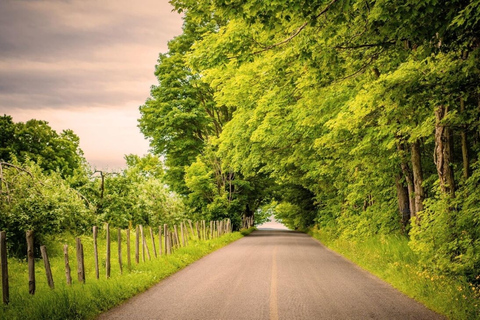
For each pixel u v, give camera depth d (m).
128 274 10.84
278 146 22.14
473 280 9.18
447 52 8.30
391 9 7.19
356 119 12.67
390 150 16.41
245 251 20.30
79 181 22.59
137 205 23.75
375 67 11.29
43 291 8.35
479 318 6.45
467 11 6.28
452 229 10.04
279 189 47.28
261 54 9.62
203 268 13.52
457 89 7.77
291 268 13.43
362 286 9.98
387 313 7.18
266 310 7.39
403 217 18.22
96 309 7.34
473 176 9.86
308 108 15.86
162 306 7.81
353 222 22.58
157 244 21.02
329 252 20.33
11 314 6.67
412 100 8.42
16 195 15.32
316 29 8.53
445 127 11.16
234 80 17.11
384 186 20.23
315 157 21.97
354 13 8.76
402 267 11.20
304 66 10.21
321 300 8.27
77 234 17.47
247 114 21.75
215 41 10.32
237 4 7.26
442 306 7.33
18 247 14.77
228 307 7.65
